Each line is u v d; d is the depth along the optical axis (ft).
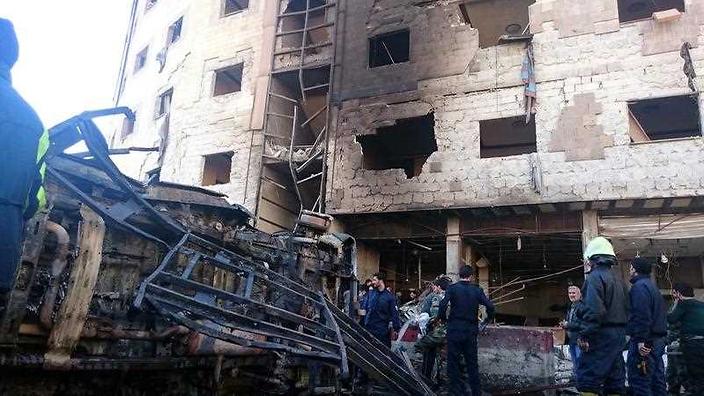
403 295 60.49
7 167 7.70
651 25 41.88
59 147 13.20
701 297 46.85
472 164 45.11
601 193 40.04
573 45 43.96
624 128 40.68
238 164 57.67
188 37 68.95
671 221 40.65
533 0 51.75
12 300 10.44
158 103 73.31
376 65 59.16
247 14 64.23
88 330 12.62
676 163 38.55
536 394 23.86
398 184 47.47
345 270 26.50
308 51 58.03
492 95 46.09
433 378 25.21
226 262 16.61
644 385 17.65
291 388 20.35
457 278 45.37
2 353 10.48
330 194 50.19
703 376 18.78
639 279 18.28
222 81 67.15
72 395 12.46
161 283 15.53
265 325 14.25
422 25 51.03
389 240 51.67
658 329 17.63
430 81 49.06
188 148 62.39
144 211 15.11
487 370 25.29
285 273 21.38
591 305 15.67
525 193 42.45
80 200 13.42
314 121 62.59
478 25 56.90
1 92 8.01
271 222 56.70
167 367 14.07
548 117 43.27
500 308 64.44
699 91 39.17
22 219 8.04
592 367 15.69
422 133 57.31
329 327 16.21
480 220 46.78
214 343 15.85
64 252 11.84
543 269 65.51
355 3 55.72
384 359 18.56
